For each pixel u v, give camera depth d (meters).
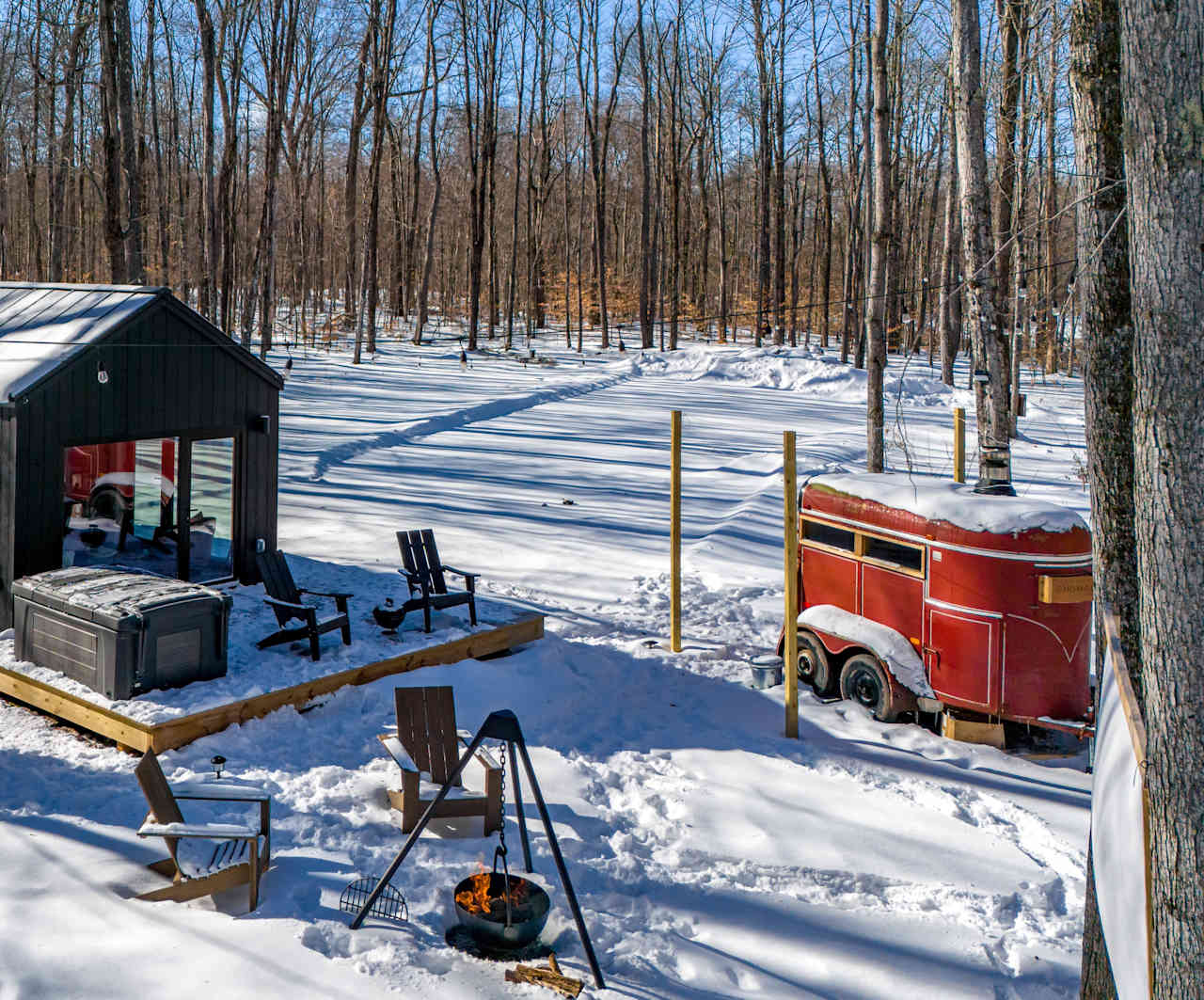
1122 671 4.01
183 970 5.44
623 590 14.15
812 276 64.00
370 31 43.06
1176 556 3.35
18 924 5.75
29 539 10.34
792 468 9.41
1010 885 7.05
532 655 11.25
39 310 11.91
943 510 9.66
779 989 5.79
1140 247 3.42
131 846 6.77
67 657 9.10
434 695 7.73
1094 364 5.68
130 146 20.53
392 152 58.69
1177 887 3.36
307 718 9.17
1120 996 3.86
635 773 8.71
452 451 25.36
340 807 7.63
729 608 13.40
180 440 12.05
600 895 6.69
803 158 59.06
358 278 59.09
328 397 32.69
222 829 6.01
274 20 36.62
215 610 9.23
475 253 48.75
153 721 8.25
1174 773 3.36
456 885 6.32
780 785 8.52
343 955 5.73
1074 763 9.20
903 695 9.91
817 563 11.05
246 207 50.75
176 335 11.75
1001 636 9.26
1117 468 5.64
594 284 62.69
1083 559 9.21
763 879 7.09
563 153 62.31
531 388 37.56
